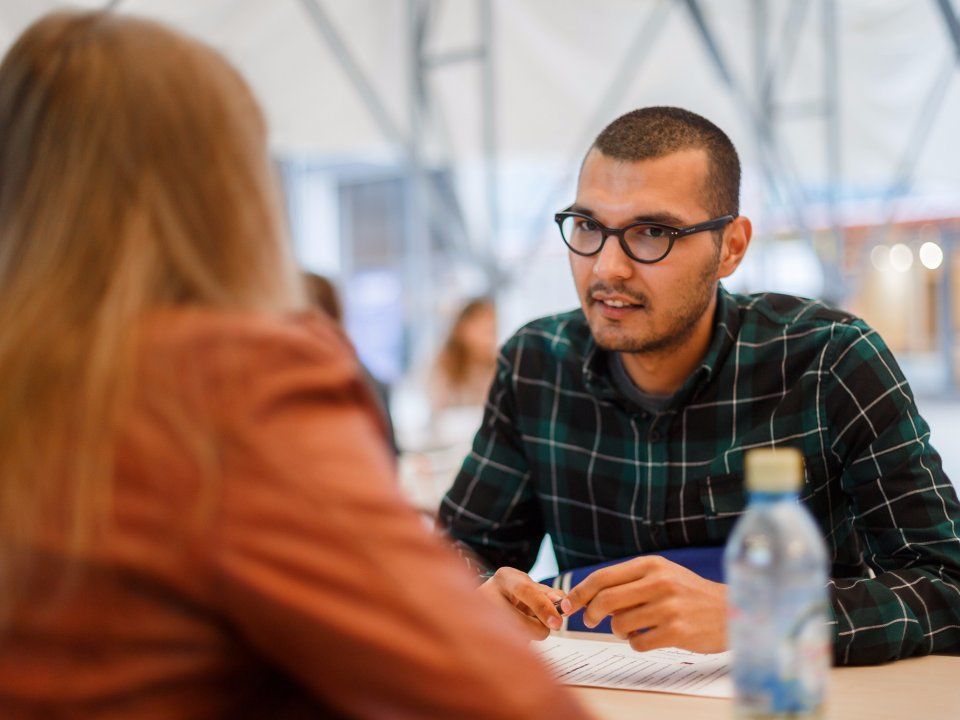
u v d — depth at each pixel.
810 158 6.89
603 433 1.77
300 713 0.72
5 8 3.75
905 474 1.55
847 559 1.69
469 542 1.86
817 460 1.65
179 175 0.75
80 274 0.72
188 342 0.69
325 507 0.65
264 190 0.79
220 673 0.68
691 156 1.56
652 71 6.16
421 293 5.40
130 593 0.66
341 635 0.64
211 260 0.74
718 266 1.62
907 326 11.88
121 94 0.75
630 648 1.43
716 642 1.26
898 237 11.44
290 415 0.68
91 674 0.66
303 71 4.88
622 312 1.59
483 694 0.64
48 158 0.75
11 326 0.71
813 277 7.94
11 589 0.67
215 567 0.64
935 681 1.26
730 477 1.67
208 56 0.80
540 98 5.79
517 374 1.86
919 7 6.58
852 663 1.33
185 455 0.66
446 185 5.82
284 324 0.72
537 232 6.07
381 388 3.27
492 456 1.88
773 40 6.48
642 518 1.72
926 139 7.27
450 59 5.18
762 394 1.68
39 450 0.68
